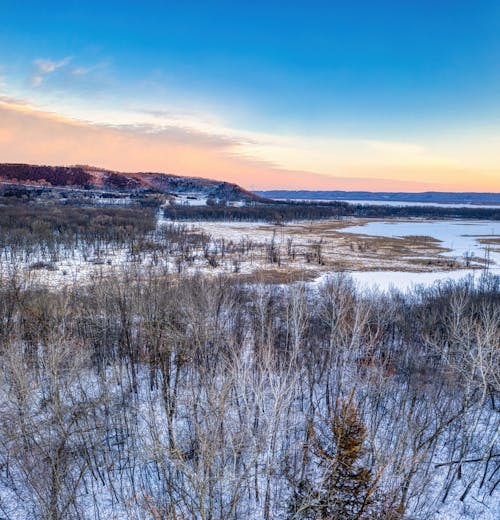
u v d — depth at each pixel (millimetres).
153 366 22938
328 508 13617
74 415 17000
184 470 14445
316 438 16953
